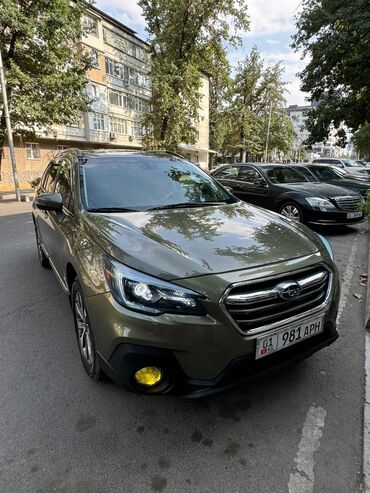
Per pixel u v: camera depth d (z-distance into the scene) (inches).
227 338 71.2
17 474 69.4
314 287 85.0
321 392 93.4
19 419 84.2
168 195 122.6
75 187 117.0
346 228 310.0
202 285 71.2
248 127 1492.4
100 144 1200.2
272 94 1525.6
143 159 140.7
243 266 76.4
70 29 620.4
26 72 578.9
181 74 921.5
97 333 78.2
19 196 566.9
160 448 75.7
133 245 81.5
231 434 79.6
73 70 642.2
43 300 152.7
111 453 74.4
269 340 76.2
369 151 1009.5
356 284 171.0
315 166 421.1
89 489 66.3
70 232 104.7
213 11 876.6
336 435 78.9
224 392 73.6
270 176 298.2
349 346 116.0
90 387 95.7
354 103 573.6
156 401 90.4
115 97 1213.7
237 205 123.8
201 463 72.1
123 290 72.9
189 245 83.4
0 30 553.0
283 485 67.2
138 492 65.7
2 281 175.0
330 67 541.3
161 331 69.6
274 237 92.5
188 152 1654.8
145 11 953.5
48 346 116.9
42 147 1029.8
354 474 69.2
